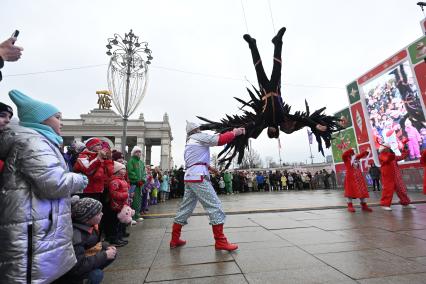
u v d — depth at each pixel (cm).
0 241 150
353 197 647
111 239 386
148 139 4581
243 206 855
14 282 144
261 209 723
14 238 148
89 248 228
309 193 1539
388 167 673
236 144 329
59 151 189
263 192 1969
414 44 1284
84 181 190
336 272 247
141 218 628
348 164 668
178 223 371
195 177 350
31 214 154
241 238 399
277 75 307
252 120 329
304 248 333
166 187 1294
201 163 357
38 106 186
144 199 745
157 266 287
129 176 605
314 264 272
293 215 620
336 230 433
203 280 242
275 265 274
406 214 582
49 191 159
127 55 796
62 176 166
